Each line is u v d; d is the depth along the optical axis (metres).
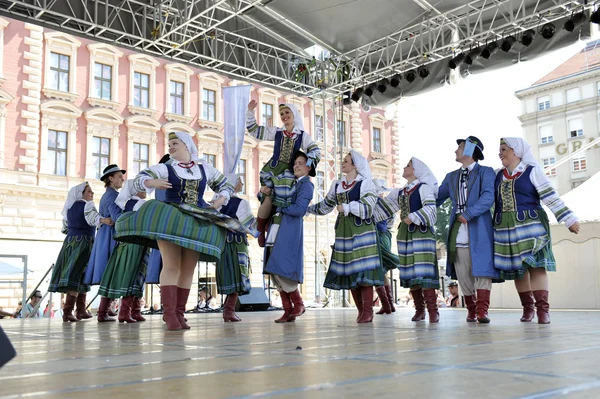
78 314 6.06
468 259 4.41
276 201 4.69
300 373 1.39
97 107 19.86
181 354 1.94
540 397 1.03
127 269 4.98
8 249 17.23
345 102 12.38
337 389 1.15
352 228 4.67
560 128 39.47
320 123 24.55
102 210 5.44
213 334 3.05
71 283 5.46
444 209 31.56
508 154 4.34
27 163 18.27
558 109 39.59
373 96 11.66
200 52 10.55
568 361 1.60
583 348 2.01
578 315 5.29
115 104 20.39
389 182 27.33
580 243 7.64
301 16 10.73
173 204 3.31
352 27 10.86
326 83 12.03
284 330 3.37
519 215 4.20
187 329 3.59
